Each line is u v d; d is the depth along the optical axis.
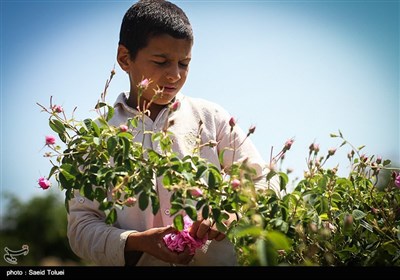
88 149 1.48
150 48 1.65
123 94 1.78
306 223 1.44
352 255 1.58
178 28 1.65
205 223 1.40
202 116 1.75
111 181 1.40
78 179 1.42
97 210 1.63
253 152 1.71
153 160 1.38
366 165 1.68
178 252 1.43
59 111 1.48
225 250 1.58
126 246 1.50
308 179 1.54
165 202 1.59
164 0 1.76
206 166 1.36
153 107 1.73
